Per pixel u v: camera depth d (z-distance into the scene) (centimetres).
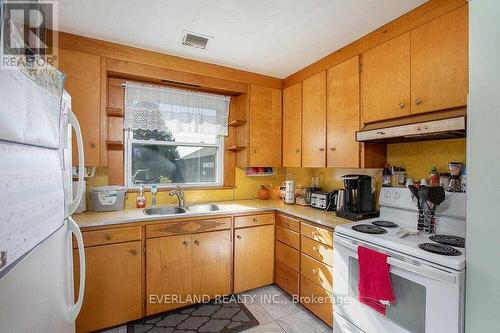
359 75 203
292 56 239
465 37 140
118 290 189
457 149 171
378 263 144
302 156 264
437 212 162
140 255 197
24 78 62
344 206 215
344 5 163
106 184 236
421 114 163
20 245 62
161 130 255
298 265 226
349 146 210
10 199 57
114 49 214
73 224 106
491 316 105
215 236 230
